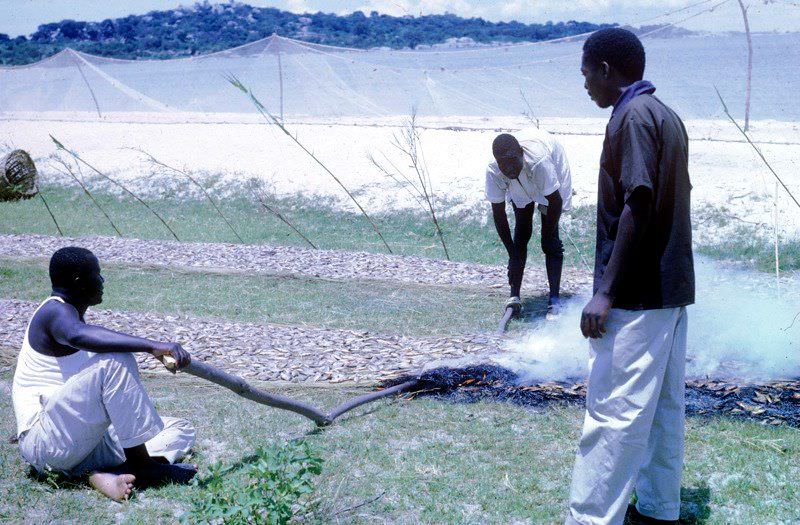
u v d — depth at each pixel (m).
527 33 68.62
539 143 7.17
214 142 19.39
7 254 10.54
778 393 5.02
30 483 4.12
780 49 53.69
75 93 55.22
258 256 10.25
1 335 6.99
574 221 11.55
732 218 11.17
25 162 15.87
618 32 3.34
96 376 3.93
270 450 3.66
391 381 5.68
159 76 74.25
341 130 19.84
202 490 4.02
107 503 3.94
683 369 3.45
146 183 16.33
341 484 4.08
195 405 5.34
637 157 3.09
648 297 3.17
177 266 9.72
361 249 11.37
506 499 3.92
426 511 3.82
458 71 45.19
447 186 13.97
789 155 14.35
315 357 6.30
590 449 3.31
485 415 5.04
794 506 3.77
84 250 4.18
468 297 8.27
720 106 27.75
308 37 71.81
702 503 3.83
